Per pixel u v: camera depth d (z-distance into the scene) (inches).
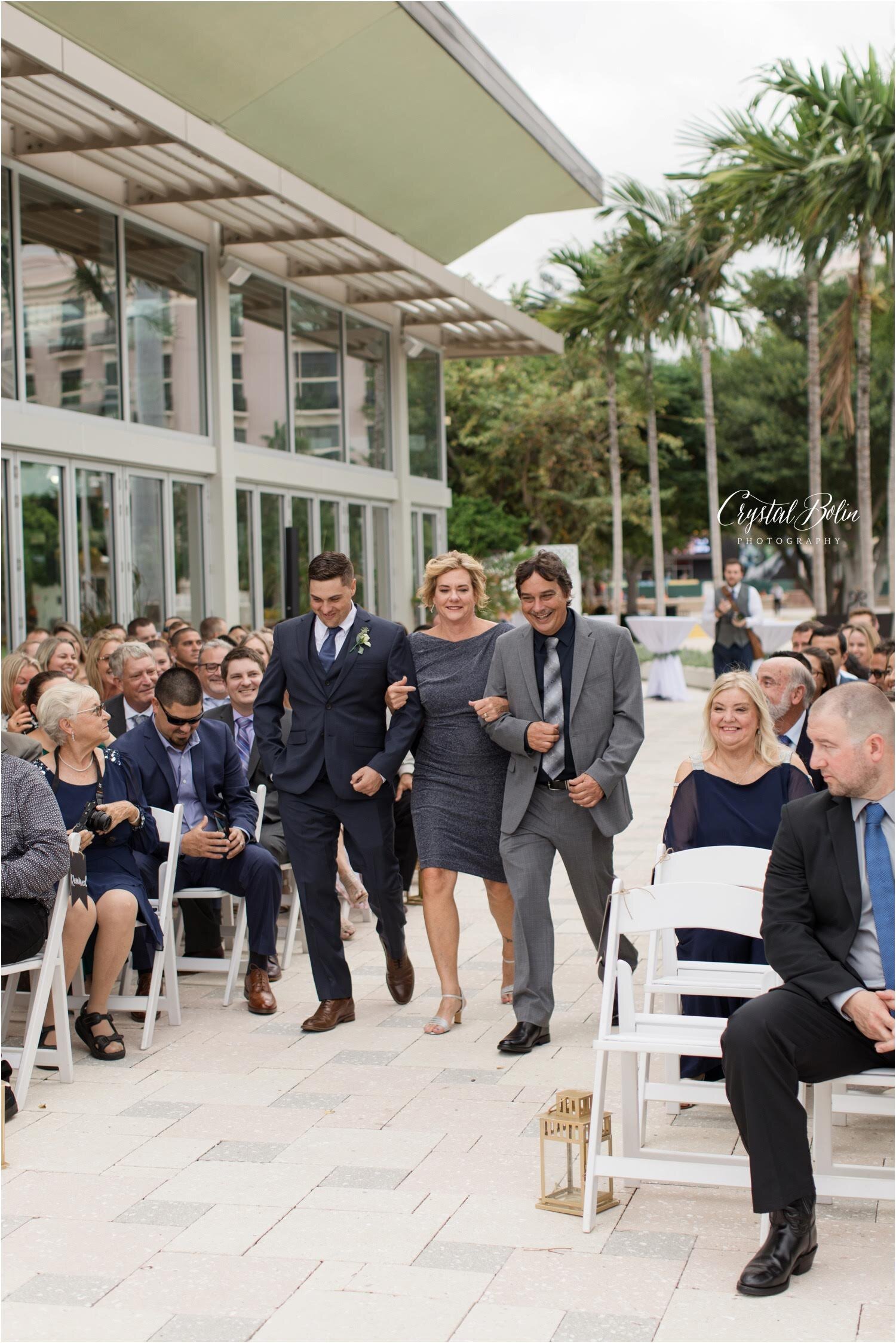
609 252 1037.2
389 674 224.2
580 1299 131.0
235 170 457.1
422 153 682.8
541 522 1375.5
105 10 474.9
